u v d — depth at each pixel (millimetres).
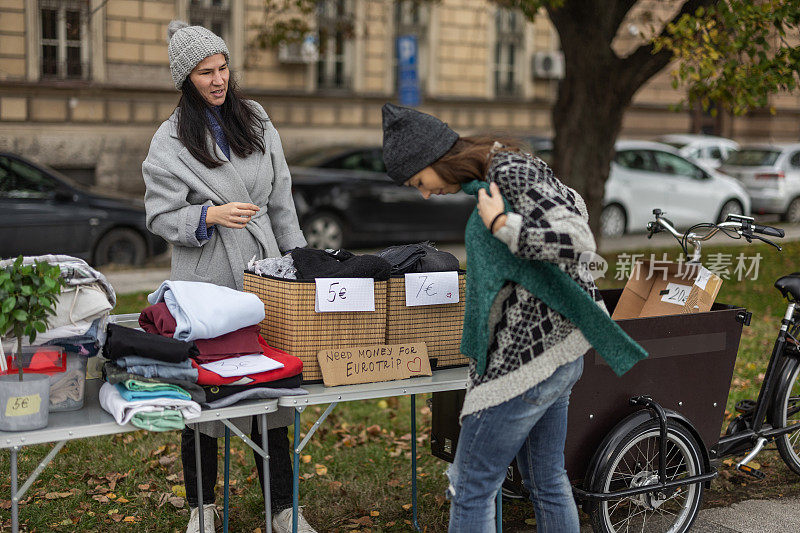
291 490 3232
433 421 3379
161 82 15281
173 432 4590
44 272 2393
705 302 3279
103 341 2643
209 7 15789
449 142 2311
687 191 12539
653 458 3191
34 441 2312
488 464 2408
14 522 2363
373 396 2748
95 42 14602
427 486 3986
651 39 7141
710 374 3283
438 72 18719
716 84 6582
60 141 14516
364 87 17891
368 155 11445
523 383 2301
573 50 8734
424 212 11305
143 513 3652
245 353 2701
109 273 9156
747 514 3646
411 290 2898
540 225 2174
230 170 3039
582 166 8977
